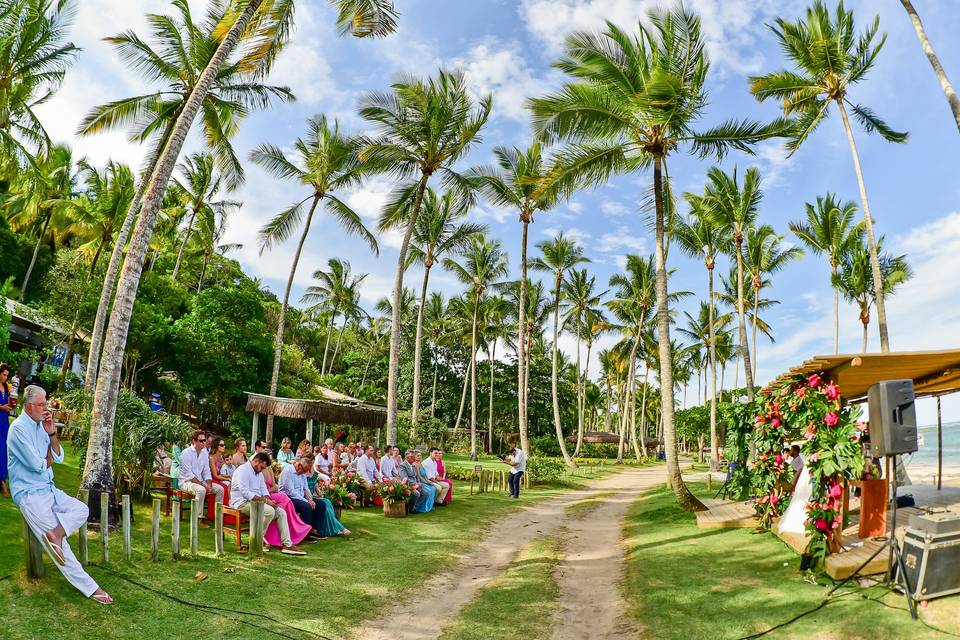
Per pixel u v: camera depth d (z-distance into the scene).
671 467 13.82
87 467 8.36
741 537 10.01
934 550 5.79
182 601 6.18
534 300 43.16
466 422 56.19
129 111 16.81
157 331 22.81
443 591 7.81
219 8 15.32
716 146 15.16
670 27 14.01
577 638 6.12
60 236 33.69
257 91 17.48
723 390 58.56
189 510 10.01
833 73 19.00
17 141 18.77
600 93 14.69
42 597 5.50
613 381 73.44
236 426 24.50
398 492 13.09
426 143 21.48
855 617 5.67
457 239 29.92
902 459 13.26
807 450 7.62
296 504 9.87
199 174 34.91
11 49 18.16
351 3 11.93
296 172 25.22
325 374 54.16
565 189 16.05
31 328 24.06
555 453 51.56
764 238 30.69
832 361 7.39
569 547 10.71
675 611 6.57
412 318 54.84
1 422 8.18
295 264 25.22
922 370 8.55
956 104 10.88
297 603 6.69
